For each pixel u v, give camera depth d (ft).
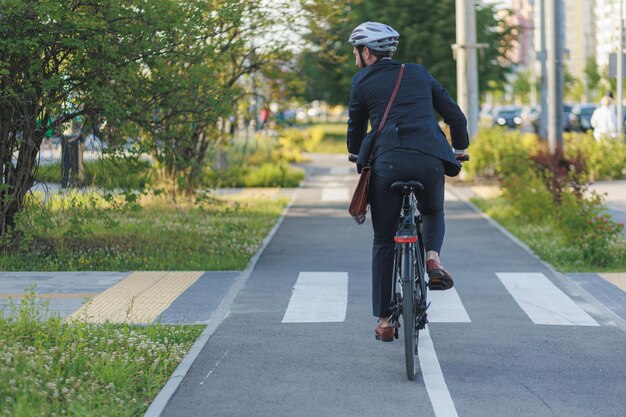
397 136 25.72
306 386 25.59
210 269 48.01
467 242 59.67
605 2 384.27
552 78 82.43
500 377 26.48
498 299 39.47
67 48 47.65
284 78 73.72
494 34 179.42
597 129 114.73
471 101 110.11
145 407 23.62
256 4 61.82
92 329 30.91
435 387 25.32
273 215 75.36
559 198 67.56
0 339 28.09
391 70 26.35
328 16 67.67
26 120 47.93
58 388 24.08
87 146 51.16
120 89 48.19
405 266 25.11
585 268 48.06
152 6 46.96
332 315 35.81
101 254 50.52
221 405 23.84
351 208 26.48
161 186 75.82
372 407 23.58
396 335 27.37
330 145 211.41
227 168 101.60
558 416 22.82
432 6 169.48
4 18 45.96
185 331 32.58
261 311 36.76
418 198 26.32
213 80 51.52
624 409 23.38
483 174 106.73
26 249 49.01
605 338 31.73
